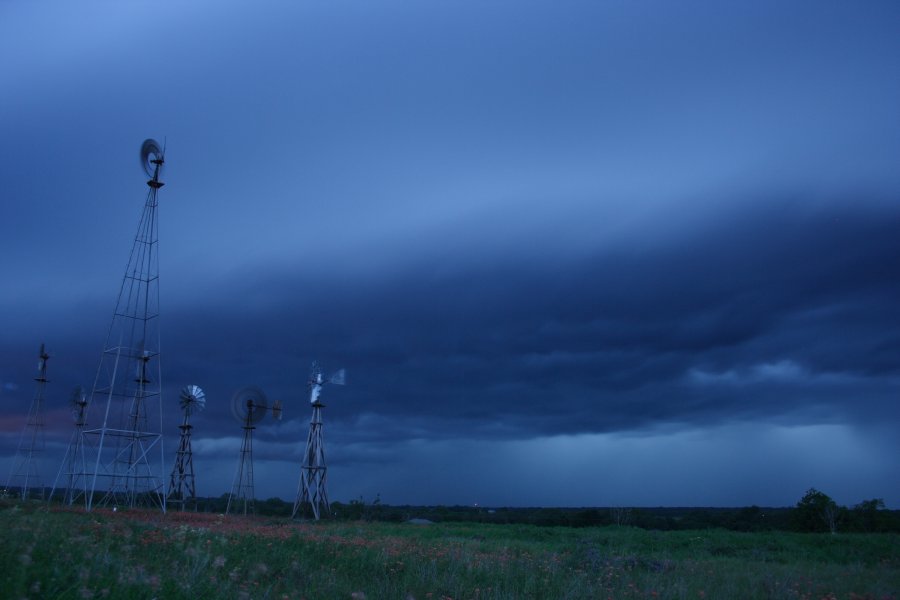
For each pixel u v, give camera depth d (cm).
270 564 1197
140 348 3766
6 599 616
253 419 5616
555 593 1141
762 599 1180
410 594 992
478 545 2039
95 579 733
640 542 2702
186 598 749
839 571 1664
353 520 5075
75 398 4734
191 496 5659
